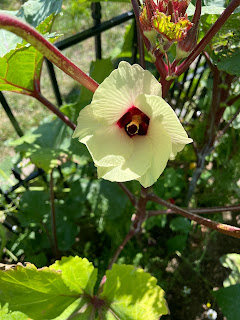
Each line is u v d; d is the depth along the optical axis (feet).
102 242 1.09
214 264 1.06
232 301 0.85
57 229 1.03
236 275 0.90
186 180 1.21
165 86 0.55
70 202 1.05
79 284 0.67
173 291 1.02
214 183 1.14
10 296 0.64
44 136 0.98
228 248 1.08
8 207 1.03
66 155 0.88
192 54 0.51
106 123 0.47
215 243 1.09
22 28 0.40
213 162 1.25
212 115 0.95
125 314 0.67
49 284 0.64
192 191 1.09
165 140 0.45
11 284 0.63
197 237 1.09
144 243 1.09
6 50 0.65
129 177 0.47
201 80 1.31
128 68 0.42
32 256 0.98
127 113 0.48
